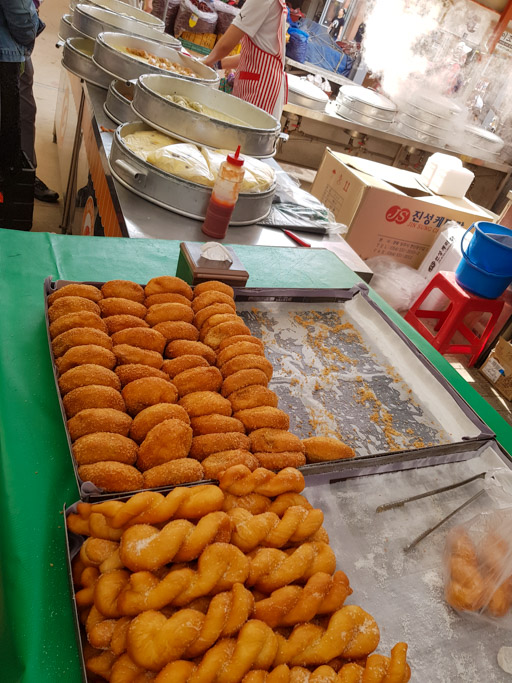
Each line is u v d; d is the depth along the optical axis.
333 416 1.32
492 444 1.33
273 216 2.33
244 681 0.68
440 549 1.08
